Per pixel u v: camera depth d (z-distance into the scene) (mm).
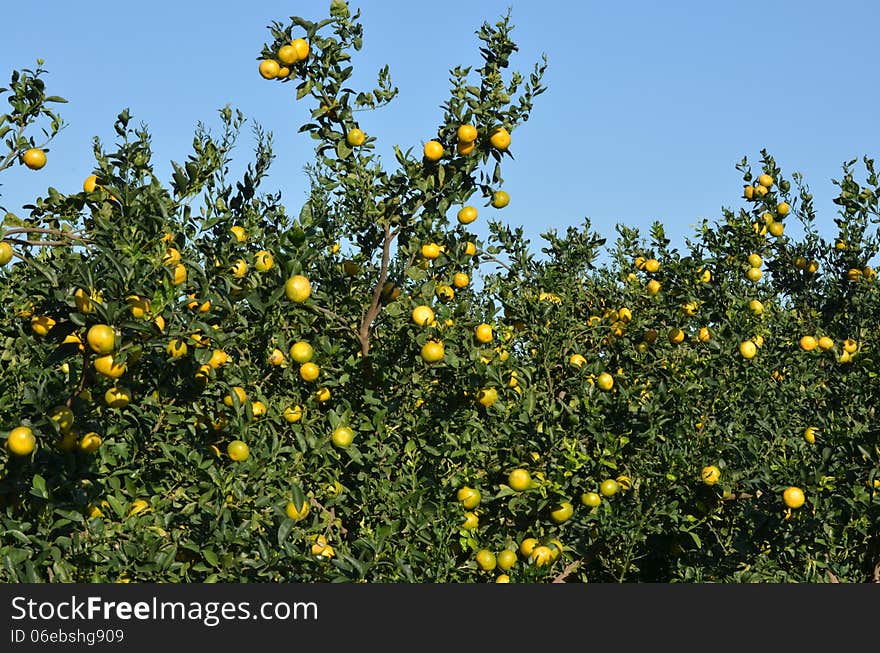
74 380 4496
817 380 7195
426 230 5676
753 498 6066
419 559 4832
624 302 8594
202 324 4391
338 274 6398
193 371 4855
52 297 4016
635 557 5867
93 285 3773
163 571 4090
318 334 5996
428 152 5516
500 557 5160
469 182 5707
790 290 8969
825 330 8250
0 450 3988
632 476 5938
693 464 5879
